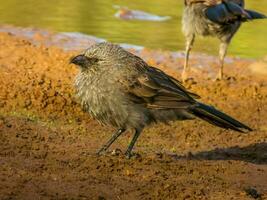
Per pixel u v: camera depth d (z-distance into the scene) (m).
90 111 13.00
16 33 22.98
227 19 19.58
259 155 14.52
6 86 17.58
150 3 28.84
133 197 10.98
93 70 12.69
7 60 19.95
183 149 14.98
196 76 20.61
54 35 23.06
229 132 16.33
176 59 21.83
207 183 11.89
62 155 12.90
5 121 14.88
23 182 11.25
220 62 20.64
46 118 16.09
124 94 12.62
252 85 20.05
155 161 12.86
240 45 23.86
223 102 18.66
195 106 12.82
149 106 12.76
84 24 24.75
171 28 25.06
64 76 19.06
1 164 12.08
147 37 23.67
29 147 13.35
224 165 13.15
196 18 20.36
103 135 15.33
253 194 11.55
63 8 27.12
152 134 15.86
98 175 11.83
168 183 11.64
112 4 28.25
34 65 19.72
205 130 16.39
